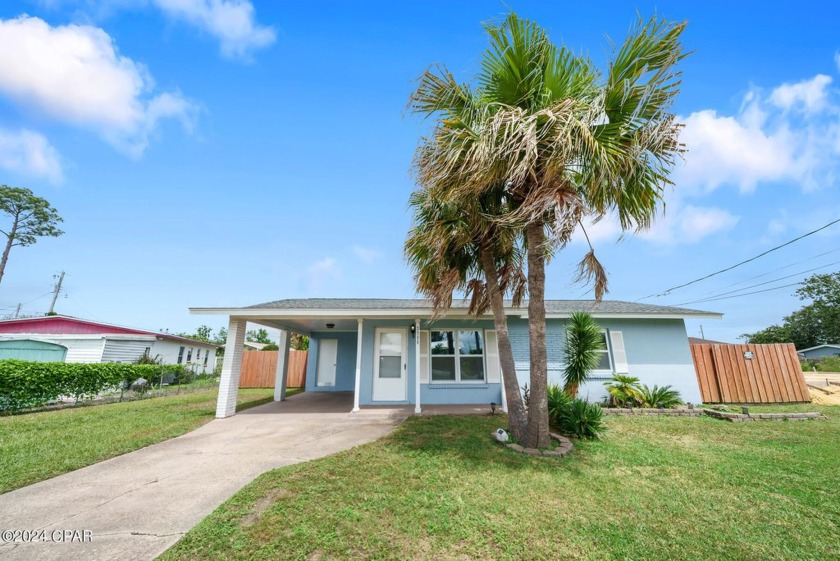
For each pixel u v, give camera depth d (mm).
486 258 6801
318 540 3168
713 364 11320
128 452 5898
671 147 5195
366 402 10430
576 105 4910
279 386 12258
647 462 5340
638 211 5398
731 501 4059
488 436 6672
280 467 5047
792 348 11219
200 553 2980
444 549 3094
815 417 8352
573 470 4957
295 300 13492
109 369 13227
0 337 16312
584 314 9297
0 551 3021
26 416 9398
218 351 33406
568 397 7891
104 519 3568
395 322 10914
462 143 5281
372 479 4543
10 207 33188
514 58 5418
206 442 6520
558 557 3016
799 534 3393
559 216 4828
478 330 11055
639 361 11125
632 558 3008
